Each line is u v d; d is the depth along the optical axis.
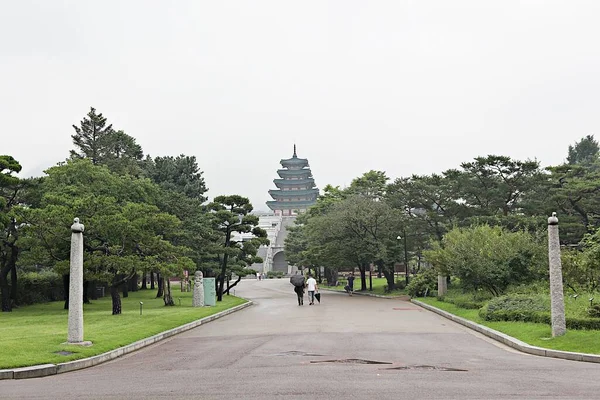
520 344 16.77
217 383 11.40
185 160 69.25
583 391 10.16
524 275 29.45
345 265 59.31
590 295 24.45
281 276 111.00
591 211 50.72
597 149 88.44
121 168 59.78
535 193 50.75
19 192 39.25
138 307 37.94
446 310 30.27
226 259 45.44
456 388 10.52
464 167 51.38
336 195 73.38
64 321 27.59
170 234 39.53
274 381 11.44
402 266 87.62
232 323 26.83
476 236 31.95
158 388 11.07
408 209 55.84
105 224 29.22
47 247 32.34
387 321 26.50
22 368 13.58
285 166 149.88
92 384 11.95
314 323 25.67
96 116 64.81
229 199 46.56
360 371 12.68
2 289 37.19
